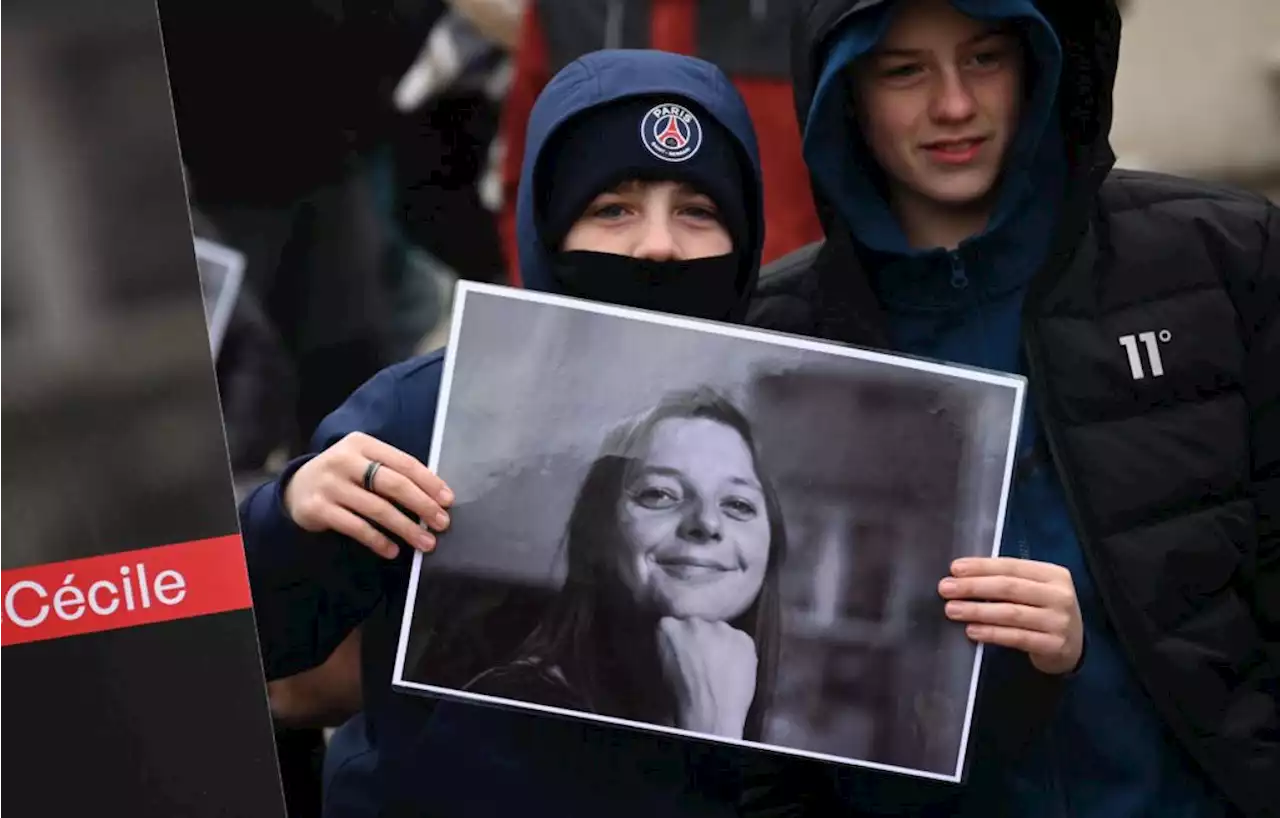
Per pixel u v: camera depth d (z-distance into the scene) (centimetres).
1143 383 277
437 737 260
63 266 215
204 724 219
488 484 247
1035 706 259
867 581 250
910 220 298
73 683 216
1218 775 270
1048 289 281
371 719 268
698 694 247
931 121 282
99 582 217
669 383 251
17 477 215
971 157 284
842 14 277
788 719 248
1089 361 277
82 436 216
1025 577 248
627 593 247
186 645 218
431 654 246
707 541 249
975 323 289
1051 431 275
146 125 216
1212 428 275
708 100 269
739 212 270
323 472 246
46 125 214
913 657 250
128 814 217
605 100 266
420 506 243
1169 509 273
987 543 253
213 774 218
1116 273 282
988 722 262
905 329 291
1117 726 272
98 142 215
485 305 251
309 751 324
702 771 262
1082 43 282
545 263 274
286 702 304
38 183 214
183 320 217
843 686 249
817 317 291
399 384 270
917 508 252
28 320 214
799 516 251
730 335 253
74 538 216
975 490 253
